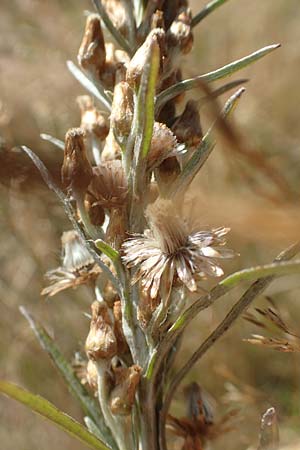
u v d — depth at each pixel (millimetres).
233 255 132
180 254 132
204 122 209
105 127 153
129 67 133
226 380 233
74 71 152
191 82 139
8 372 253
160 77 139
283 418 207
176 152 136
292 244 128
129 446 143
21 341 256
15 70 242
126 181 136
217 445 187
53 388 246
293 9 312
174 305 139
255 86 290
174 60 143
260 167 135
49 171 140
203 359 236
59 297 263
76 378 151
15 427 242
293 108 286
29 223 249
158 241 134
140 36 144
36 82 245
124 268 137
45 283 259
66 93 250
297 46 299
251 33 306
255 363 238
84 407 150
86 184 137
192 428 154
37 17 286
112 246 137
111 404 140
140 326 139
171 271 132
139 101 129
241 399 204
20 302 263
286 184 135
